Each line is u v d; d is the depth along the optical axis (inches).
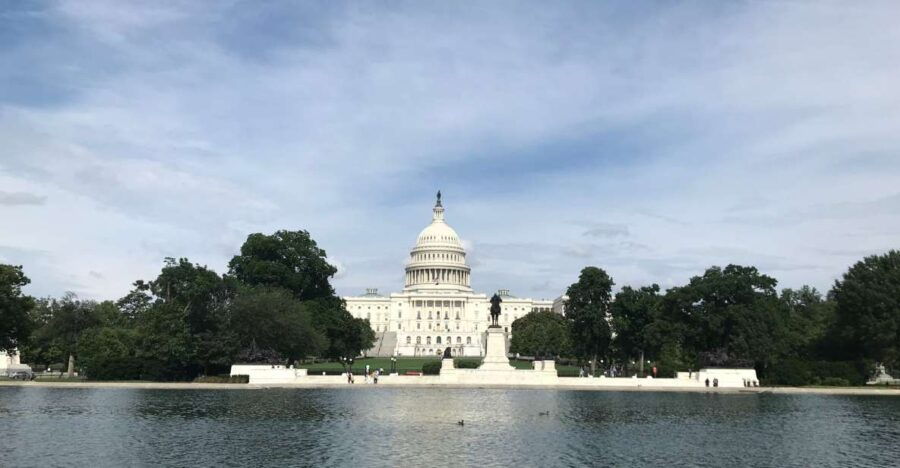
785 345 4503.0
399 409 2425.0
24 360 5231.3
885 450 1635.1
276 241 5349.4
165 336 4045.3
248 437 1738.4
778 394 3457.2
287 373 3949.3
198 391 3314.5
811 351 4665.4
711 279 4365.2
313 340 4542.3
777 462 1483.8
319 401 2733.8
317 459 1455.5
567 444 1676.9
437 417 2183.8
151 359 4094.5
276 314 4318.4
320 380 3969.0
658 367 4434.1
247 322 4271.7
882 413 2444.6
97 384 3668.8
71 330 5103.3
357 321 5748.0
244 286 4709.6
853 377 4114.2
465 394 3211.1
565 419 2178.9
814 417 2298.2
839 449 1644.9
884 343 4124.0
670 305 4571.9
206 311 4239.7
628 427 1996.8
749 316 4232.3
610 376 4584.2
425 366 4635.8
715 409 2554.1
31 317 5315.0
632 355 5017.2
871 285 4210.1
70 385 3627.0
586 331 4985.2
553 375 4008.4
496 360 4131.4
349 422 2039.9
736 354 4188.0
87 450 1545.3
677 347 4714.6
